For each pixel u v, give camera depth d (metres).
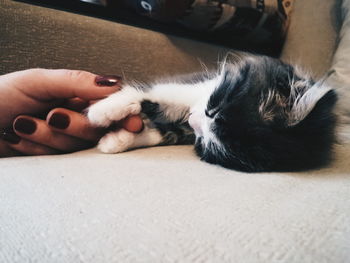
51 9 0.19
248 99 0.15
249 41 0.28
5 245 0.06
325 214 0.07
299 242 0.06
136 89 0.18
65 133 0.15
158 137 0.19
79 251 0.06
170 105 0.19
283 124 0.15
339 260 0.06
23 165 0.12
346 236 0.06
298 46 0.28
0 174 0.10
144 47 0.23
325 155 0.15
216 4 0.23
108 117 0.16
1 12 0.17
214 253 0.06
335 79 0.22
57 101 0.16
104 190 0.09
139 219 0.07
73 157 0.14
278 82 0.16
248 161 0.14
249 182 0.11
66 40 0.19
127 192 0.09
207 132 0.16
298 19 0.29
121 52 0.22
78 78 0.15
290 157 0.14
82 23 0.20
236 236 0.06
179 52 0.25
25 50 0.18
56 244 0.06
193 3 0.22
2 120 0.14
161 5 0.21
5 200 0.08
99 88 0.16
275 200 0.08
